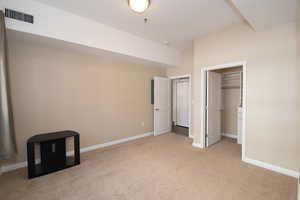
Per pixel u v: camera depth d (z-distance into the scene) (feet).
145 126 14.60
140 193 6.07
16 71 7.93
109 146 11.60
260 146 8.23
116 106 12.30
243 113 8.81
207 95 11.16
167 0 6.85
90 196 5.89
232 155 9.79
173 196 5.88
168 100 16.08
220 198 5.76
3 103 6.41
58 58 9.27
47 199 5.71
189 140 13.17
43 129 8.81
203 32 10.32
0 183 6.68
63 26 7.78
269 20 7.06
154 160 9.07
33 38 7.57
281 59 7.48
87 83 10.57
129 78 13.15
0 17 6.19
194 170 7.87
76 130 10.12
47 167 7.72
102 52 9.96
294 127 7.19
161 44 12.79
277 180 6.90
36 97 8.56
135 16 8.33
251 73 8.48
